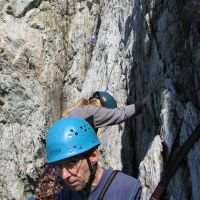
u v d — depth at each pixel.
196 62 5.23
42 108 18.02
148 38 7.93
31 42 18.83
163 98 6.10
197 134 3.38
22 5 19.30
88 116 5.41
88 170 2.88
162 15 7.02
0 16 19.09
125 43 11.73
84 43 18.97
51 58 18.91
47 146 3.06
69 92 18.39
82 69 18.39
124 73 10.99
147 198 5.67
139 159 7.93
